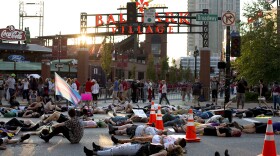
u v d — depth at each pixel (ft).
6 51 191.72
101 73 179.93
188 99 128.77
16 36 196.13
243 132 45.83
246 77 122.31
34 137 41.16
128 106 73.00
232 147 35.68
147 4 135.44
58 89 44.70
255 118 64.64
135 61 290.76
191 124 38.96
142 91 118.01
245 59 122.52
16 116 62.54
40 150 33.65
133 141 32.63
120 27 124.88
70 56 255.70
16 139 37.52
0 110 63.98
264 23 124.26
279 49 119.75
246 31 123.85
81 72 127.34
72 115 37.65
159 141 29.96
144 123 53.52
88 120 52.49
